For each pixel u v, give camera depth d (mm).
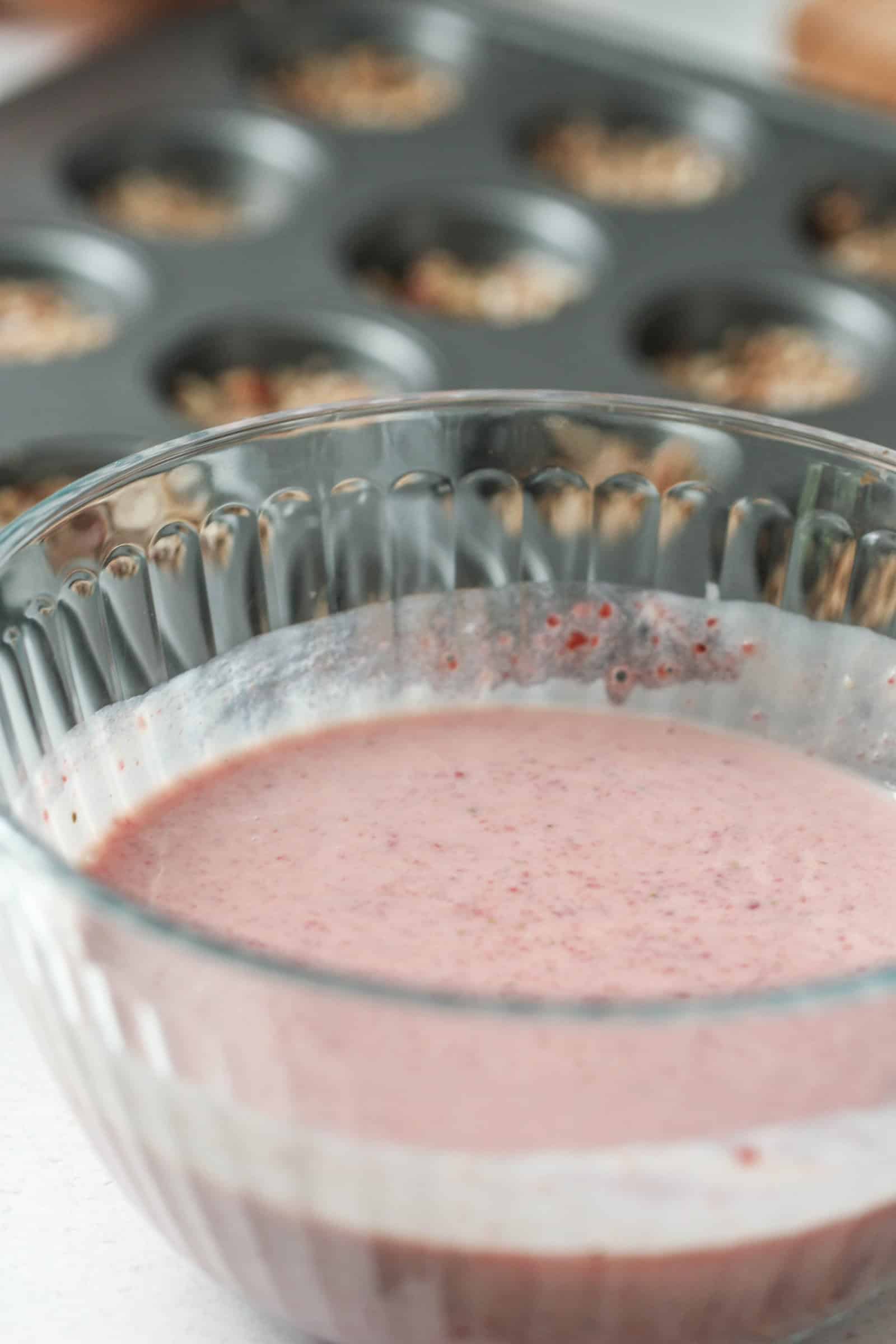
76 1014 256
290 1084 232
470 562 380
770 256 859
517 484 373
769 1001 219
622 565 383
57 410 699
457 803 359
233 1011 227
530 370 749
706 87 1003
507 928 319
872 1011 225
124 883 330
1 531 305
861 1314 316
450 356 755
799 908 332
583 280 855
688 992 304
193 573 349
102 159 922
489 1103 226
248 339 776
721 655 387
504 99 997
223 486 344
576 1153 232
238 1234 267
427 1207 243
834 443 349
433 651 389
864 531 354
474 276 880
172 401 735
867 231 930
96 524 323
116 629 338
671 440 365
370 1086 227
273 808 354
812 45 998
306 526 361
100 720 338
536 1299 258
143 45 1015
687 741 389
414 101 1009
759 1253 253
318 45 1057
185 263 817
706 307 835
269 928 316
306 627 372
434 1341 273
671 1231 246
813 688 380
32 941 253
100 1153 292
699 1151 234
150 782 354
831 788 375
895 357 804
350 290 804
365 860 338
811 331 839
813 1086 232
